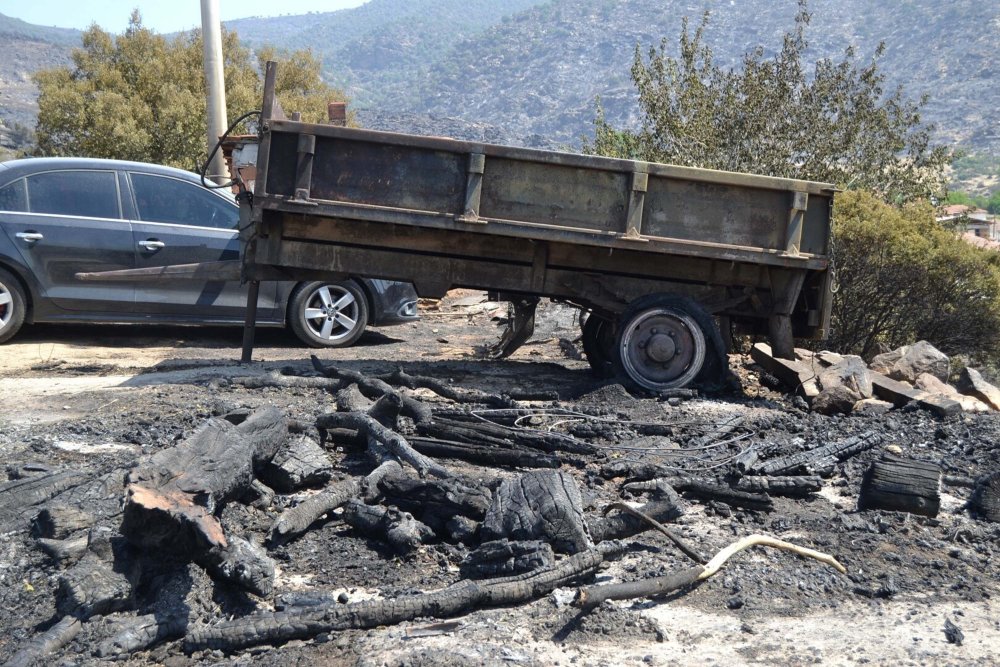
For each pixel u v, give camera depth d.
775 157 14.20
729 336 8.96
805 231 8.00
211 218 10.13
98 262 9.59
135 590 3.74
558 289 8.17
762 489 5.47
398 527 4.39
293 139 7.56
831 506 5.40
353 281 10.70
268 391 7.32
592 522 4.51
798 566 4.42
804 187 7.82
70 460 5.39
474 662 3.36
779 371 8.64
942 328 12.94
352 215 7.59
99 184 9.71
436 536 4.55
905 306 12.85
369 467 5.42
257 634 3.51
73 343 9.98
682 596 4.04
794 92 14.59
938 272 12.34
